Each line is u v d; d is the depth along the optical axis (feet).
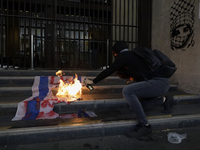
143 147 5.92
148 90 6.54
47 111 7.72
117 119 7.38
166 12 13.67
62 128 6.39
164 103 8.13
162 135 6.97
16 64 19.11
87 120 7.18
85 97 9.61
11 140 5.93
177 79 12.69
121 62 6.56
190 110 9.01
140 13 16.07
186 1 11.48
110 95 10.39
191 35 11.10
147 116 7.78
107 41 16.81
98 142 6.28
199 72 10.55
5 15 13.65
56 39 15.33
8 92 9.48
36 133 6.14
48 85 10.74
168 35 13.48
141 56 6.50
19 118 7.11
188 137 6.79
